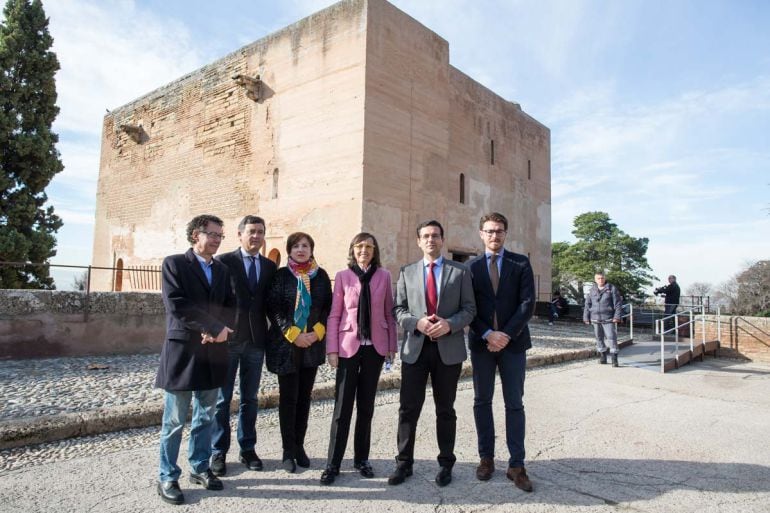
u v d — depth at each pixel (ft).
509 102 72.33
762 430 18.79
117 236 69.31
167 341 12.12
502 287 14.16
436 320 13.33
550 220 80.84
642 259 121.29
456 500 12.24
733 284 110.93
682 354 34.83
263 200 50.37
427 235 14.10
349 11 44.96
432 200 49.62
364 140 42.70
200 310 12.01
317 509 11.56
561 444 16.71
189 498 11.99
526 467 14.57
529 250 74.90
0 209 53.88
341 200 43.57
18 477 12.78
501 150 69.46
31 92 56.85
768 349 37.65
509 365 13.82
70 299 28.68
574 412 20.95
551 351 36.14
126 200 68.39
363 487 12.90
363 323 13.75
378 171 43.83
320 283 14.69
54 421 15.76
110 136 73.05
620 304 33.40
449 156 58.59
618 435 17.81
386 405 21.39
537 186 77.97
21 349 26.99
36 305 27.53
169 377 11.77
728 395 25.16
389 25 45.85
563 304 74.54
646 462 15.11
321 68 46.55
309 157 46.57
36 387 20.77
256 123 51.98
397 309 14.20
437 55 51.39
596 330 34.01
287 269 14.47
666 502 12.30
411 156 47.42
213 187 55.93
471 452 15.81
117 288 68.18
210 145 56.80
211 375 12.14
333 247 43.75
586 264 119.44
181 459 14.51
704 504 12.23
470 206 61.93
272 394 20.67
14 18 56.65
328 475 13.06
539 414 20.56
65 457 14.30
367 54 43.39
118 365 26.73
